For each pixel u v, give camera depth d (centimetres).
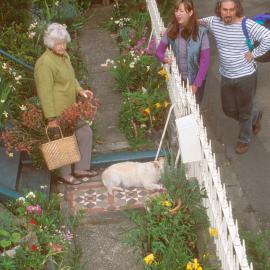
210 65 863
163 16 976
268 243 530
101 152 640
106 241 521
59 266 474
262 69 842
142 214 544
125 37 884
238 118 649
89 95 585
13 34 825
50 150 545
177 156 552
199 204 518
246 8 1051
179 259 469
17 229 502
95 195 579
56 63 543
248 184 622
